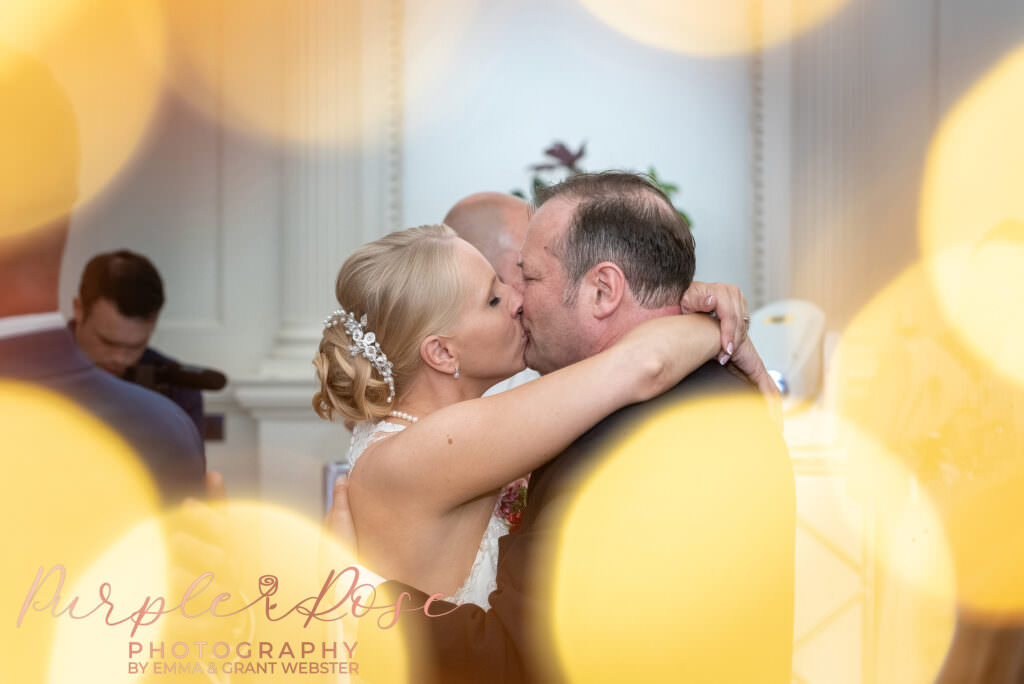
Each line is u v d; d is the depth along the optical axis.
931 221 5.51
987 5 5.29
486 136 5.63
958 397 2.41
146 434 1.29
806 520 3.15
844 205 5.62
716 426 1.51
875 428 3.36
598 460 1.46
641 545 1.43
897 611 2.66
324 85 5.46
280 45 5.53
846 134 5.62
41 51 5.32
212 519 1.39
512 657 1.42
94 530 1.20
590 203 1.65
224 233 5.54
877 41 5.62
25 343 1.18
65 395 1.21
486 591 1.67
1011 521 1.55
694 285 1.70
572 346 1.67
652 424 1.48
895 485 3.00
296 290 5.44
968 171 5.39
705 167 5.74
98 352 3.46
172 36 5.48
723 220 5.74
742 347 1.71
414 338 1.73
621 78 5.71
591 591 1.42
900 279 5.58
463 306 1.73
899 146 5.59
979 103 5.34
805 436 3.78
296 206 5.45
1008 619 1.51
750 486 1.50
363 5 5.49
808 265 5.66
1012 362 2.10
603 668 1.41
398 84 5.53
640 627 1.42
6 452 1.15
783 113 5.70
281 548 4.77
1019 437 2.01
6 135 1.13
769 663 1.50
